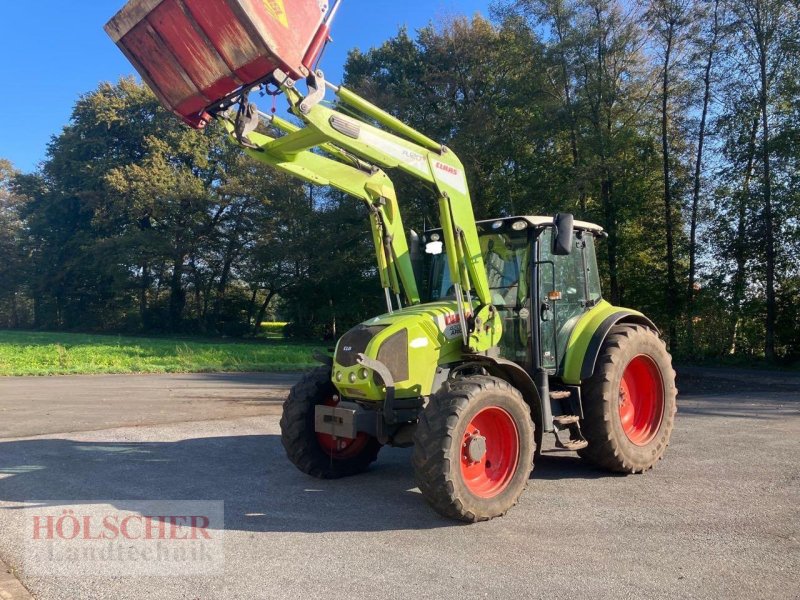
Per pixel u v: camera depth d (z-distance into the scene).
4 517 4.71
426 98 31.14
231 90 4.45
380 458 6.92
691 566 3.75
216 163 46.69
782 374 18.03
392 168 5.17
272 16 4.09
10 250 56.69
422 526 4.54
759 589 3.43
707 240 23.48
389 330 5.12
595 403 5.80
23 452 6.99
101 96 47.97
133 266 46.25
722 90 22.73
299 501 5.19
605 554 3.95
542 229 5.86
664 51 24.33
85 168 47.97
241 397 11.94
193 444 7.50
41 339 33.28
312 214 38.12
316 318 40.97
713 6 22.53
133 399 11.55
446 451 4.43
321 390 5.94
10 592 3.40
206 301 48.12
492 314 5.54
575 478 5.89
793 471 6.02
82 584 3.52
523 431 4.89
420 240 6.62
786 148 20.67
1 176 61.69
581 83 25.02
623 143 23.66
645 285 24.95
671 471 6.11
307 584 3.51
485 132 26.91
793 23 21.06
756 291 22.42
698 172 23.83
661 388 6.36
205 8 4.17
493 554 3.97
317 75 4.50
